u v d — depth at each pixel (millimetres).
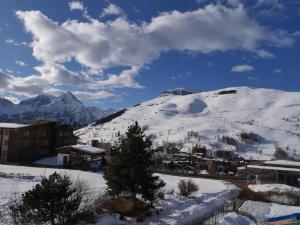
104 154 95750
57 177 27188
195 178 75250
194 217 40719
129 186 37375
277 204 55875
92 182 54000
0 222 28500
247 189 65062
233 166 108875
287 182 76938
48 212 26531
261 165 87438
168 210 41406
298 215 43844
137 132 37938
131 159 36938
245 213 46719
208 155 164500
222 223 38500
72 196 33062
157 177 39062
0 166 73812
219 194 56656
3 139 92812
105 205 36562
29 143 98188
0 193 40375
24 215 27062
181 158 117875
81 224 30094
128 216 35906
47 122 107625
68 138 119438
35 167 76562
